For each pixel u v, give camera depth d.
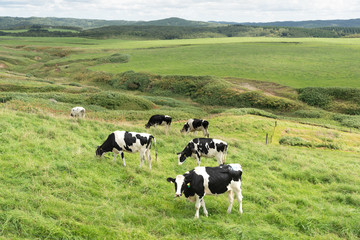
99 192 9.62
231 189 9.56
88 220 7.65
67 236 6.68
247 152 19.30
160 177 12.33
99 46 160.12
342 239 8.38
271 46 128.38
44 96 42.06
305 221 9.20
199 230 8.20
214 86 66.69
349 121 44.44
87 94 48.28
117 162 12.97
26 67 107.25
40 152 11.62
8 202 7.40
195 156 14.48
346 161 21.19
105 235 7.11
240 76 77.00
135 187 10.74
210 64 94.06
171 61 103.00
